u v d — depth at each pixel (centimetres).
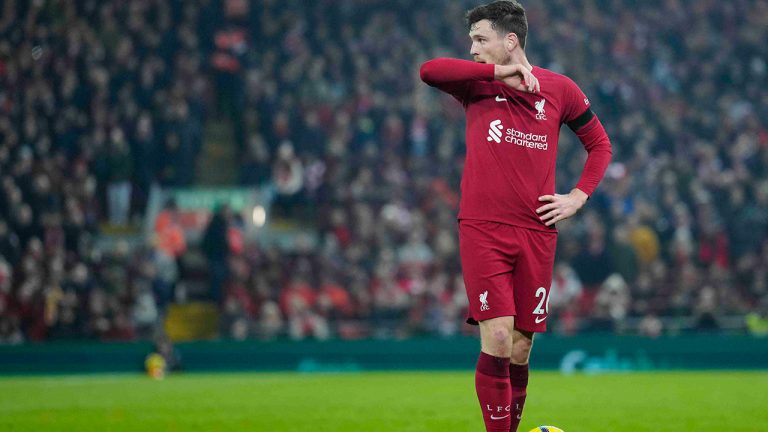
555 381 4434
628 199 7144
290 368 5441
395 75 8169
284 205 7119
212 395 3697
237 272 6094
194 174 7344
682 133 8081
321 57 8244
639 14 9312
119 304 5841
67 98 7269
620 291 5944
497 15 1867
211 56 8044
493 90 1836
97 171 6862
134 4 7888
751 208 7050
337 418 2816
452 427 2548
